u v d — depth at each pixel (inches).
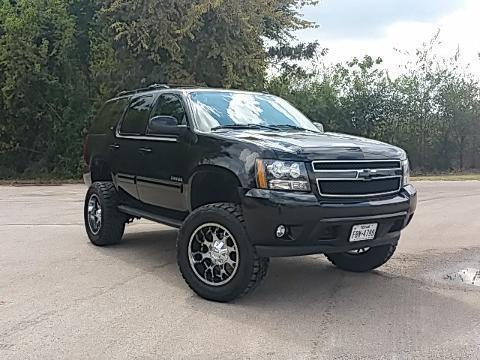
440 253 323.3
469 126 1202.0
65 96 990.4
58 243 342.6
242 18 842.2
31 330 194.7
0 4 1023.0
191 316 210.5
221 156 229.9
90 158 343.3
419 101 1196.5
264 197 210.5
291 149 216.5
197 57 864.9
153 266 285.9
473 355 175.3
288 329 197.8
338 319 208.5
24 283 252.5
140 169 285.9
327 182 216.1
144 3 827.4
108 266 285.3
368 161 226.7
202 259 232.4
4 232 382.3
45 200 610.2
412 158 1210.0
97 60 979.9
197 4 828.0
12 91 951.0
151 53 858.8
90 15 1002.1
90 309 217.2
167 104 282.8
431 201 572.4
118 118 321.1
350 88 1189.1
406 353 176.9
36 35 953.5
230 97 284.4
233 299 225.0
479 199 592.1
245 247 217.8
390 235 239.8
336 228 217.6
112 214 323.9
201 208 231.9
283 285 254.8
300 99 1183.6
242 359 172.2
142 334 191.9
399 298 235.5
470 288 251.0
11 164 1021.8
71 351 177.3
